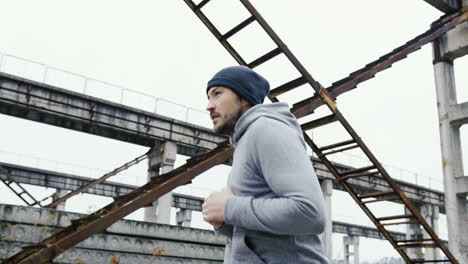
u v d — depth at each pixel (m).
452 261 7.61
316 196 1.32
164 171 20.91
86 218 4.70
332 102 6.08
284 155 1.37
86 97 19.20
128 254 8.34
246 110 1.67
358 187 29.42
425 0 10.59
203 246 9.47
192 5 5.44
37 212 7.71
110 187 30.16
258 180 1.48
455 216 10.52
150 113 20.89
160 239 8.96
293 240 1.41
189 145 21.95
